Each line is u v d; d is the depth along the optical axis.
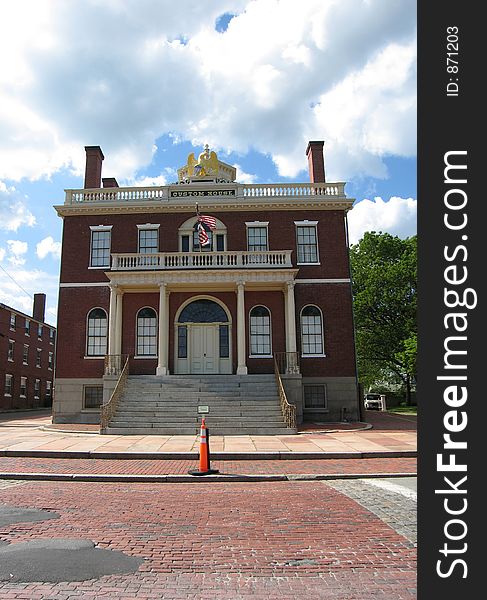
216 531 7.05
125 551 6.12
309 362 25.53
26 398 51.19
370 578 5.30
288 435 18.88
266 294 26.25
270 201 26.91
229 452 14.41
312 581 5.23
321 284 26.33
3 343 46.47
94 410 25.27
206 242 24.78
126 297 26.23
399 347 42.12
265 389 22.62
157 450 14.88
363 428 21.16
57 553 5.96
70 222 27.30
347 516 7.90
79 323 26.17
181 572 5.46
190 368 25.69
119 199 27.56
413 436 18.55
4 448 15.34
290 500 9.14
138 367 25.52
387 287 42.66
